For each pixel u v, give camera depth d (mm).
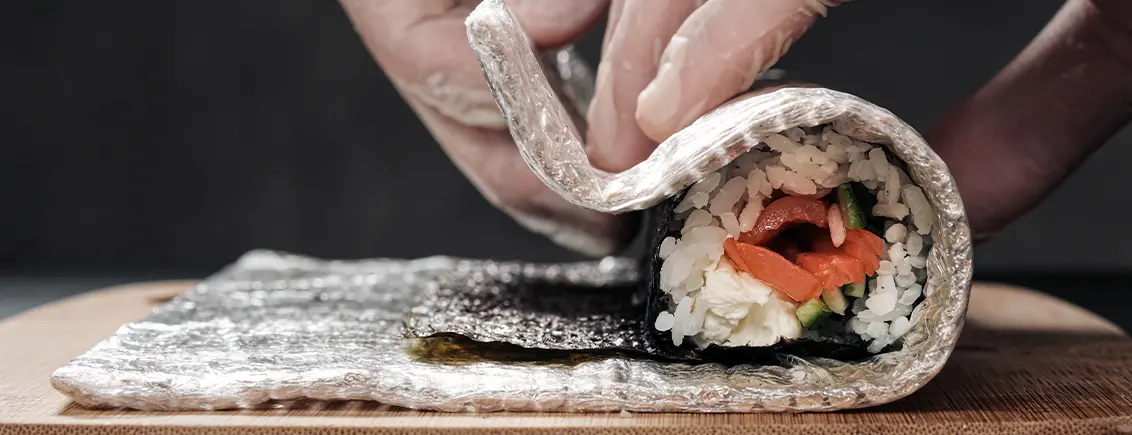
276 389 282
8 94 554
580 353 304
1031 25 528
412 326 320
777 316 292
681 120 296
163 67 554
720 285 292
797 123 275
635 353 300
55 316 379
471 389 282
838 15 538
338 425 276
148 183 563
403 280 392
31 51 550
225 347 308
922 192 288
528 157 279
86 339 353
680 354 298
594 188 280
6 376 314
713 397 281
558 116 281
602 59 310
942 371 315
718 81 294
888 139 279
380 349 307
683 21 301
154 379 283
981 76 536
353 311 347
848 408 284
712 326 293
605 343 303
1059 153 335
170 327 328
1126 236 543
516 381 284
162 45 553
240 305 354
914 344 288
